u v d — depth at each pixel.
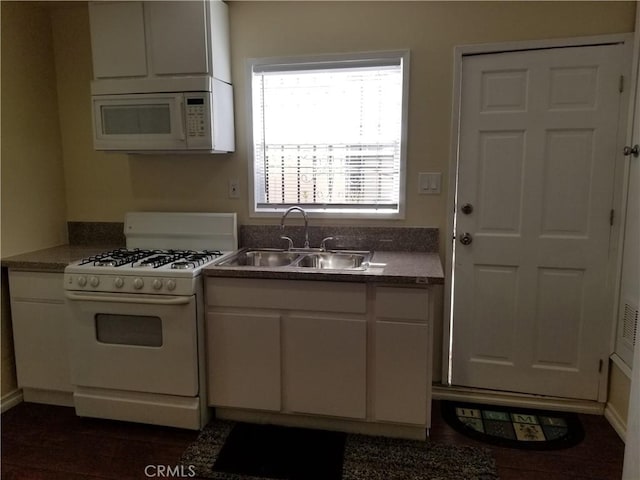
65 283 2.35
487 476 2.04
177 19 2.46
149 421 2.40
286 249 2.81
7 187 2.63
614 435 2.33
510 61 2.44
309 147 2.79
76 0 2.73
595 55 2.34
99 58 2.56
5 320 2.63
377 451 2.21
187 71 2.48
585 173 2.43
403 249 2.68
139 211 2.98
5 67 2.60
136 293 2.27
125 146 2.58
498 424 2.43
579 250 2.48
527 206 2.51
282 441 2.29
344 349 2.23
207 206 2.90
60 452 2.25
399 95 2.63
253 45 2.70
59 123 2.99
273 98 2.78
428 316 2.13
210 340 2.36
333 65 2.66
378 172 2.73
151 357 2.32
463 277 2.64
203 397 2.39
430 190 2.62
